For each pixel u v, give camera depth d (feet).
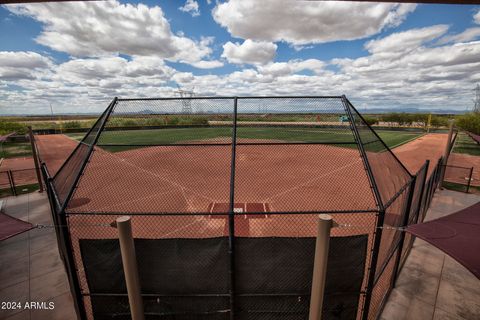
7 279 15.80
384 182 15.98
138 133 89.61
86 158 11.66
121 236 7.94
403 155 62.64
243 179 38.81
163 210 26.63
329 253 9.23
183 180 38.42
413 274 16.40
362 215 23.30
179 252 9.21
